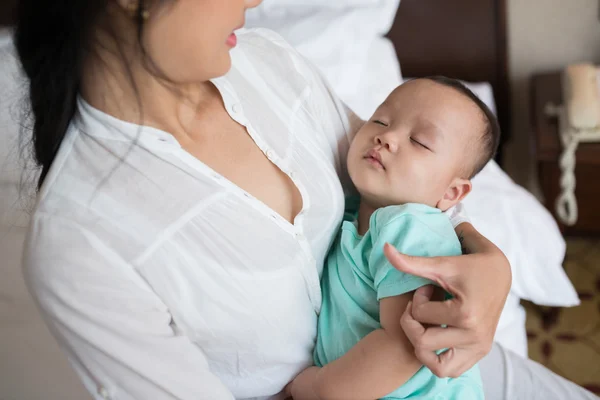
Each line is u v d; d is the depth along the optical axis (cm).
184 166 70
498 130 98
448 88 93
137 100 66
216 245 70
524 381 100
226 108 77
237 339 75
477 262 71
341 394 78
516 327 129
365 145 93
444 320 68
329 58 159
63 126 67
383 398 81
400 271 76
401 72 205
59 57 61
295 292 78
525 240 141
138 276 66
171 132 72
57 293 63
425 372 79
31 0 58
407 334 70
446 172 90
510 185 154
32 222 64
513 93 214
